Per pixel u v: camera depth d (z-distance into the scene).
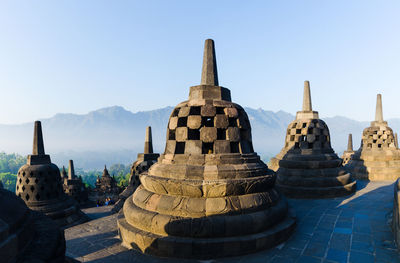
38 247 3.90
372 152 21.59
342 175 16.08
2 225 3.40
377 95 22.67
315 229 9.77
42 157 16.02
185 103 10.30
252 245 7.74
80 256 7.89
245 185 8.42
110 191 43.12
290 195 15.45
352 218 10.88
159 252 7.70
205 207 7.98
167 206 8.29
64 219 15.45
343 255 7.51
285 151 18.08
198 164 8.98
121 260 7.55
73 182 33.97
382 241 8.34
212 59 10.70
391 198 13.98
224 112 9.87
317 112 17.73
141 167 18.44
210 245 7.45
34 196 15.23
